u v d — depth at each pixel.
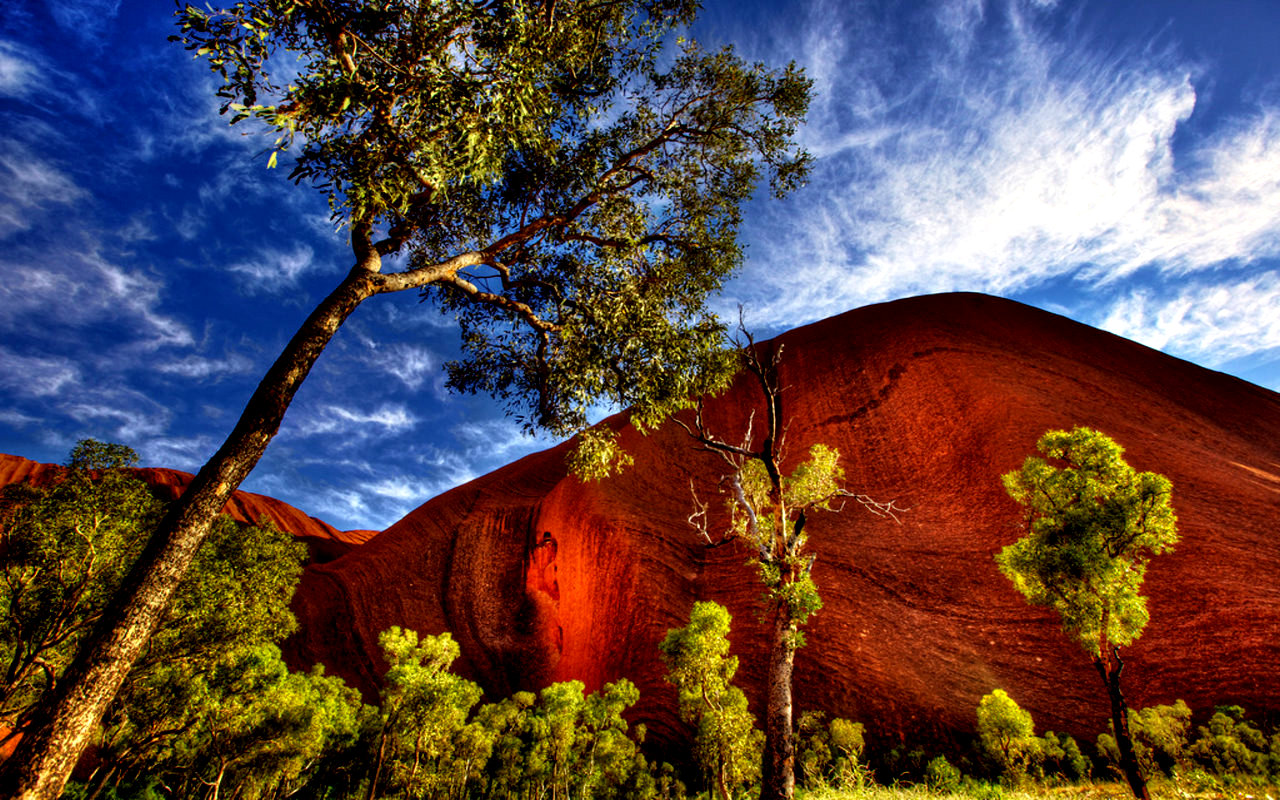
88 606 10.14
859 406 45.50
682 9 10.22
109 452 10.83
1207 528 23.94
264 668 15.05
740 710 12.65
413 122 6.11
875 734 21.53
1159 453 31.23
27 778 3.65
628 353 9.29
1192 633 20.06
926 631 25.31
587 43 9.44
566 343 9.26
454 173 6.57
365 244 6.75
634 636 32.44
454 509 64.06
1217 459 32.16
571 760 22.17
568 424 10.27
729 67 11.06
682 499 43.16
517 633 44.72
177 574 4.61
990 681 21.97
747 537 12.56
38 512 9.73
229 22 5.08
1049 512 11.46
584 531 41.81
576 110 9.90
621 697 22.86
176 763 17.34
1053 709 20.00
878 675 23.81
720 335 10.70
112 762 13.70
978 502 31.66
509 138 6.86
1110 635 10.05
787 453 43.94
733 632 29.77
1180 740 14.98
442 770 20.91
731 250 11.77
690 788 22.92
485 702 38.88
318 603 50.84
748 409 51.81
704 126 11.46
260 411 5.37
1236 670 18.33
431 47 6.13
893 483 37.09
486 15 6.43
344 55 5.82
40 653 9.62
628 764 21.23
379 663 44.50
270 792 19.94
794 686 24.81
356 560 57.28
